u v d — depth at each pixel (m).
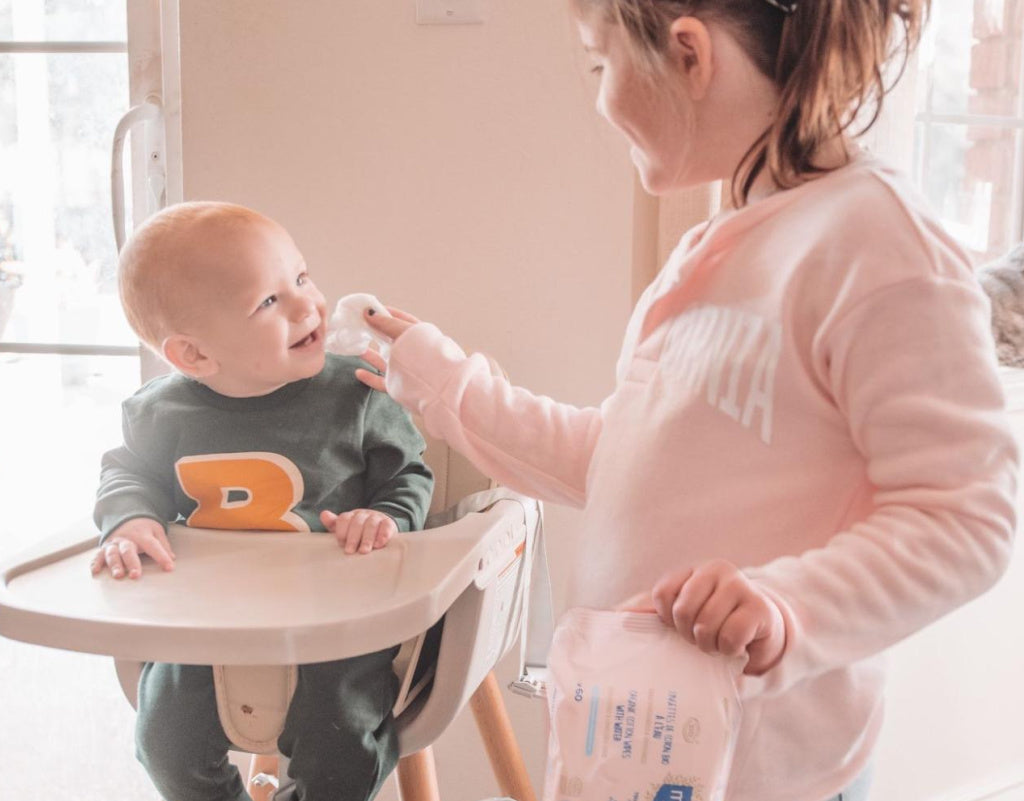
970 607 1.67
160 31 1.51
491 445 1.01
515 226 1.39
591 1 0.78
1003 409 0.70
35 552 1.03
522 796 1.29
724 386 0.77
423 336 1.05
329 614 0.87
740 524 0.77
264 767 1.37
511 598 1.16
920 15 0.80
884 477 0.70
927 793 1.69
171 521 1.17
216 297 1.07
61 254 1.63
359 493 1.16
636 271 1.38
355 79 1.38
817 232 0.73
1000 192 1.78
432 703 1.07
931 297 0.69
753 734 0.78
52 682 1.72
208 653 0.85
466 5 1.34
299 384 1.16
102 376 1.65
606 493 0.84
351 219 1.41
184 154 1.42
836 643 0.67
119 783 1.73
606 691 0.69
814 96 0.74
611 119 0.81
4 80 1.60
